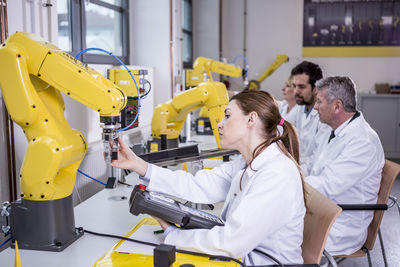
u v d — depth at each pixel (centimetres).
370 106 546
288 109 345
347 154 184
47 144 115
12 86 112
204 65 362
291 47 619
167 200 127
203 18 595
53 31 192
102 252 120
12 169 163
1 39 154
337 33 608
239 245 106
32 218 119
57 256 117
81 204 167
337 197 186
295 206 112
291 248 117
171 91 372
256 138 121
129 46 356
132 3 359
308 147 273
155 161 171
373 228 185
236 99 122
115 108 118
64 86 116
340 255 180
